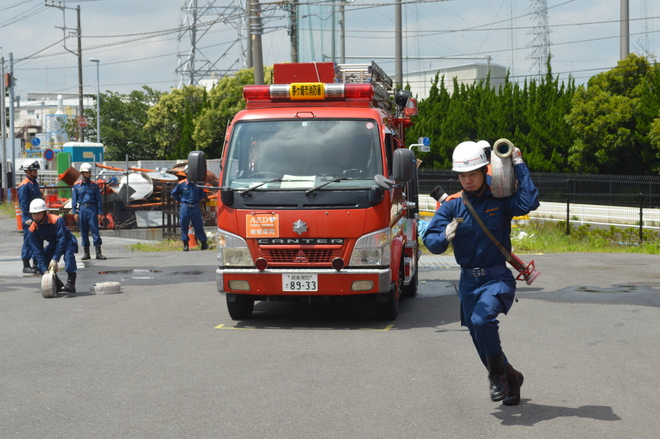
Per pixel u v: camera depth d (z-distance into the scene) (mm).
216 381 6652
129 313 10422
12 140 47906
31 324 9578
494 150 5582
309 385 6488
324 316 10297
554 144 39312
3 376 6910
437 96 48438
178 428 5328
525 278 5773
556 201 32031
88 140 76625
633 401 5902
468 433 5141
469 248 5723
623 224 27219
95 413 5719
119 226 27984
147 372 7012
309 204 9070
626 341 8281
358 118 9547
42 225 12188
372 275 9000
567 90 40188
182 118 66812
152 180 28469
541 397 6039
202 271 15430
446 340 8422
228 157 9578
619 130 36062
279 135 9555
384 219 9125
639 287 12820
